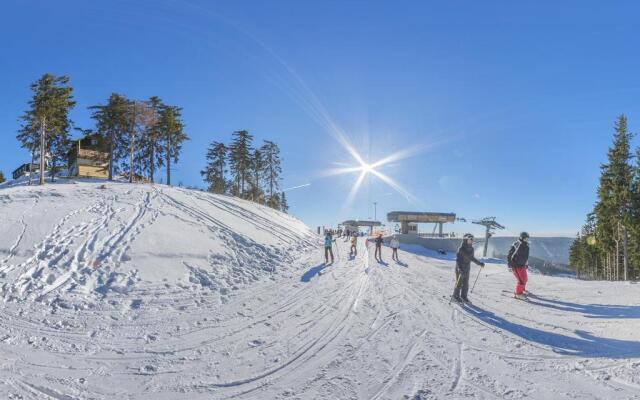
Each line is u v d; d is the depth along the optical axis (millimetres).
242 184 58812
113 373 6688
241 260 18688
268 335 8922
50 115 42750
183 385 6234
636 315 10219
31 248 15297
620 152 41125
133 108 51000
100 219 20172
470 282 16250
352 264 20891
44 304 10883
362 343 8273
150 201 26141
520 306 11609
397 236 40062
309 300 12516
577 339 8336
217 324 9836
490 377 6414
